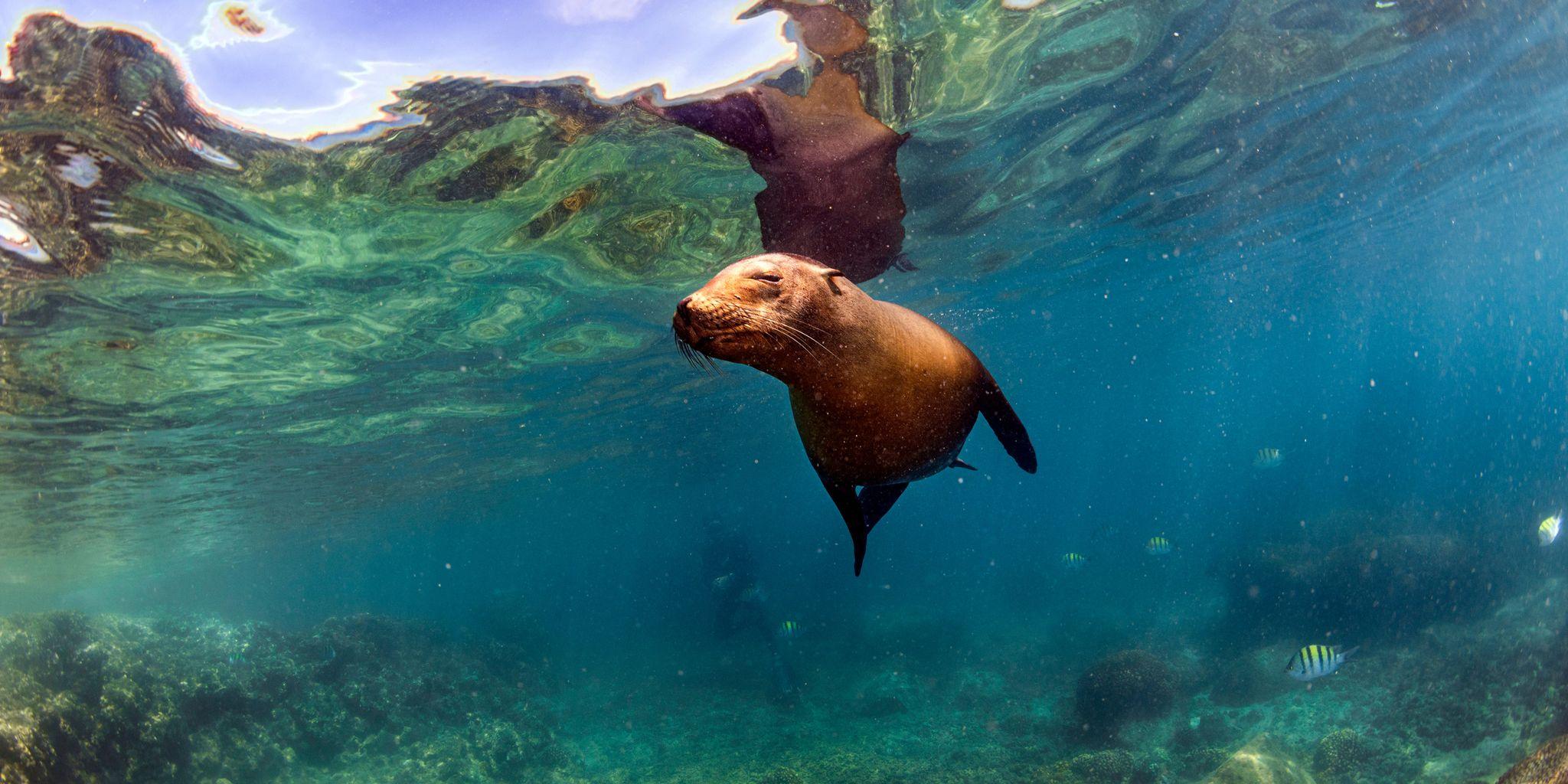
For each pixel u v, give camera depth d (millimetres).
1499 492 29703
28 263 8500
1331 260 30641
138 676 15711
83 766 13195
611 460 35031
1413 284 44688
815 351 2375
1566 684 12062
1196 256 24172
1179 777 13570
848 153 5277
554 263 12055
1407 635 17891
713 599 34219
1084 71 10000
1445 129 17109
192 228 8570
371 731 19109
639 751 21125
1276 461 19188
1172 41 9812
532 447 27547
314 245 9531
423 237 10000
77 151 6816
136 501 22672
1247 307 37000
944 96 9469
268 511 29562
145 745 14469
